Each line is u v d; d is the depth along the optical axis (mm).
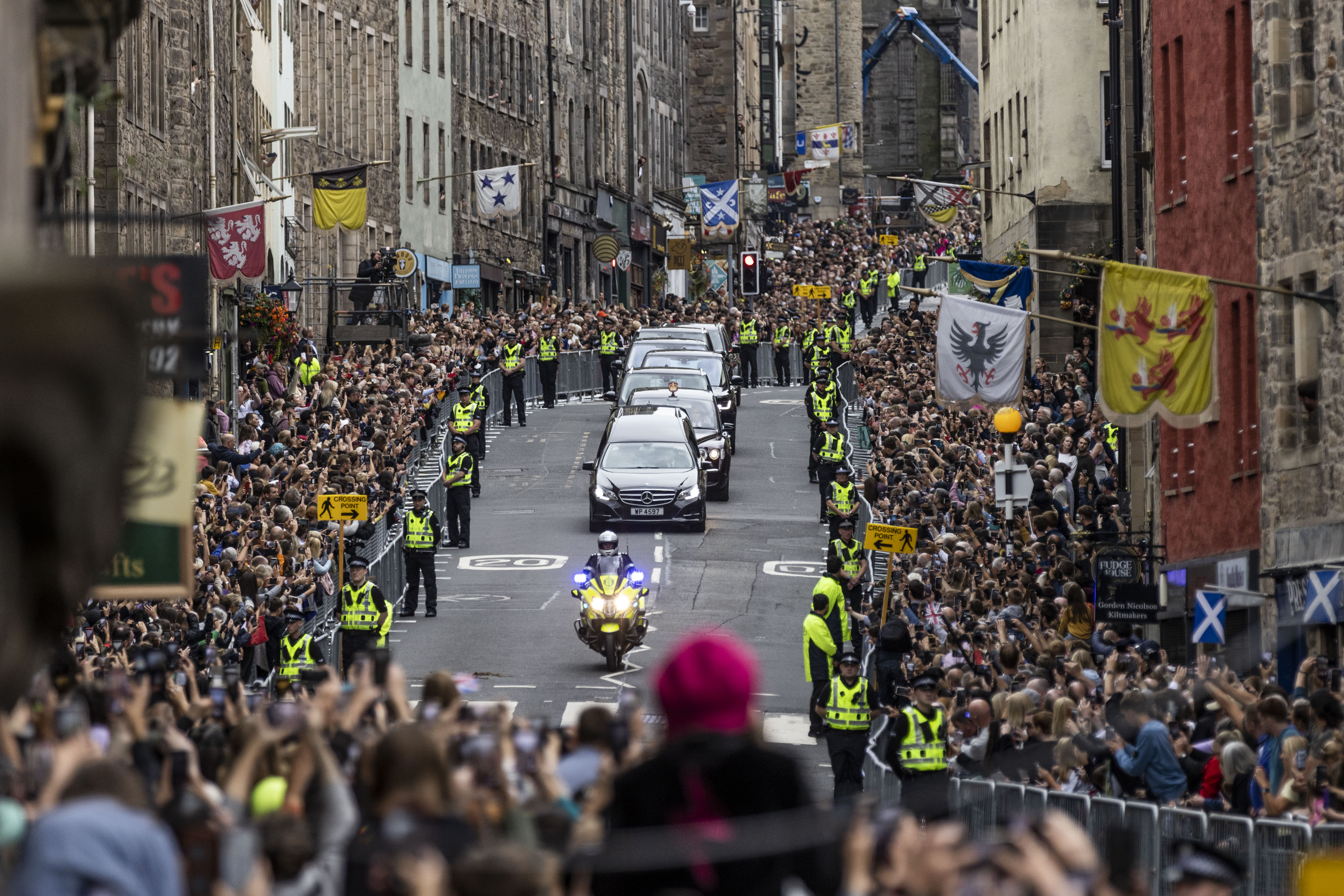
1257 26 84750
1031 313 94062
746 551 128875
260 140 184625
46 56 23203
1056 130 181875
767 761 17500
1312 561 77875
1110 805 45375
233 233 113750
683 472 136750
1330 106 77062
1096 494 112312
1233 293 92062
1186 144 100312
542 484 159875
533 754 24859
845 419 181625
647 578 118500
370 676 27469
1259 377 85188
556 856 18438
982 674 67188
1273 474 82875
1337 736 43562
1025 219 189125
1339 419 76500
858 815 17734
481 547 131500
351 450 125062
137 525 39625
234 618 76312
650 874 17094
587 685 86688
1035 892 15562
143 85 128500
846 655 67062
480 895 16594
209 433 109688
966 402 95688
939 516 109625
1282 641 78812
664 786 17391
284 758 24656
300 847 20094
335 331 192500
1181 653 96688
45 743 23234
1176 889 24328
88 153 77438
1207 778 50156
